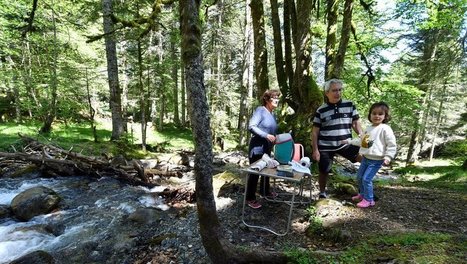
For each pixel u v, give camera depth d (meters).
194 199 5.77
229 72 20.88
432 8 7.57
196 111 2.74
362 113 12.19
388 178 10.67
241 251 2.98
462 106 19.31
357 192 4.84
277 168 3.86
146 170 7.88
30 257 3.73
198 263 3.40
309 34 7.38
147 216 4.93
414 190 5.71
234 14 18.14
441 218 3.96
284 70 8.59
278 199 5.02
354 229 3.61
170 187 7.21
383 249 3.07
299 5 7.32
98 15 11.24
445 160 18.39
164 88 16.69
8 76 14.71
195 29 2.71
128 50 13.60
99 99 22.69
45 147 8.73
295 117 7.60
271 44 18.66
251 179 4.51
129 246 4.10
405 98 11.34
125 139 12.20
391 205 4.41
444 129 20.56
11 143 9.76
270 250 3.39
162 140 18.41
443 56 11.15
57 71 14.06
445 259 2.70
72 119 18.77
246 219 4.28
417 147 19.70
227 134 17.50
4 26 12.94
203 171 2.79
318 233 3.70
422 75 12.62
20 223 5.15
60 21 14.48
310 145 7.00
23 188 6.89
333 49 7.71
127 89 18.06
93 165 7.84
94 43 17.88
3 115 17.17
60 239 4.45
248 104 15.50
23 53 14.98
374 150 4.01
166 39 16.97
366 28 11.16
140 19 6.00
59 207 5.67
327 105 4.35
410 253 2.89
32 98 15.82
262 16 8.12
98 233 4.58
